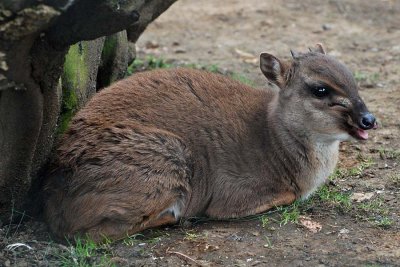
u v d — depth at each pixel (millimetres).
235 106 11898
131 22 9203
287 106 11742
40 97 9906
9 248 10461
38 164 10898
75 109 12078
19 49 9109
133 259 10391
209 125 11594
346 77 11547
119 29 9305
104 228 10820
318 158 11883
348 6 25047
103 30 9281
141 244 10820
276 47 21578
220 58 20516
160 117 11422
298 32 22922
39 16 8734
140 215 10891
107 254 10508
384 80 18641
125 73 15148
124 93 11602
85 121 11250
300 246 10672
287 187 11844
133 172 10797
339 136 11578
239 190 11625
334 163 12203
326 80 11461
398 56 20797
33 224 11234
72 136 11172
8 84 9414
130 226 10914
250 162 11648
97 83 14727
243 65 19875
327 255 10359
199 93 11852
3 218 11078
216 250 10594
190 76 12070
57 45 9484
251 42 22031
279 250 10547
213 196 11641
